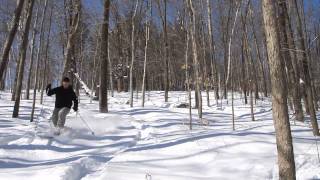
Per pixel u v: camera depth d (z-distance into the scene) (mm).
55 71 27797
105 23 17375
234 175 7359
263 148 8672
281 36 14266
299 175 7727
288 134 6414
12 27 11570
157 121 14484
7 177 6961
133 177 7062
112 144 10609
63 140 10672
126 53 34688
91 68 30984
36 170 7445
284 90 6480
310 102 11664
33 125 12445
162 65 38781
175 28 28016
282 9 14211
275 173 7395
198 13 21453
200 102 15273
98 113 16625
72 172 7312
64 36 23562
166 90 26125
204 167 7777
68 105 12023
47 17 19984
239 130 11453
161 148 9203
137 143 10508
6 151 9031
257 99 27406
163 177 7105
